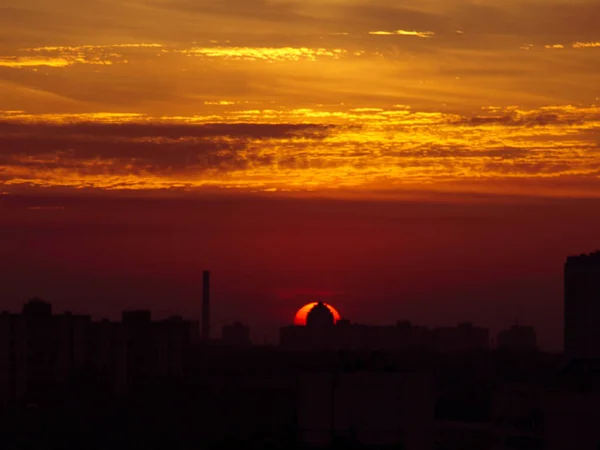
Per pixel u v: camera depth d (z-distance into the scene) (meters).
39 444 152.00
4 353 180.75
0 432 155.88
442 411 134.75
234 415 146.75
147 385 176.88
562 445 89.75
